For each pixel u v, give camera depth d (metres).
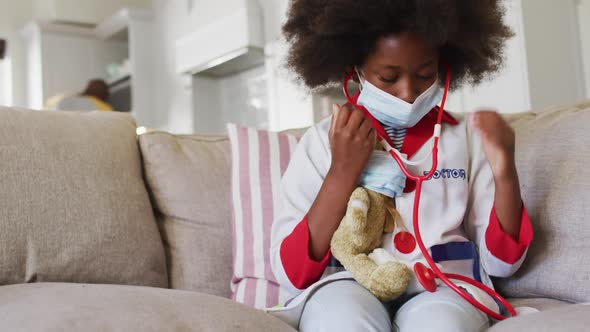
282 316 0.93
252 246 1.24
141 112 4.58
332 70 1.12
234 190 1.31
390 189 0.97
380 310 0.84
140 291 0.88
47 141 1.17
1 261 1.03
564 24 2.61
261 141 1.36
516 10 2.44
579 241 1.01
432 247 0.97
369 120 0.99
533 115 1.35
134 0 5.09
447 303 0.84
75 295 0.84
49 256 1.08
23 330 0.72
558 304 1.00
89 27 5.03
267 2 3.47
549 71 2.51
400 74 0.97
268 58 3.44
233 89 4.14
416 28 0.94
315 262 0.95
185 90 4.21
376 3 0.94
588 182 1.02
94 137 1.25
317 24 1.05
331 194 0.96
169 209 1.32
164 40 4.54
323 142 1.10
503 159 0.94
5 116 1.16
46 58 4.86
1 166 1.09
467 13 1.03
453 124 1.09
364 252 0.94
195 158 1.37
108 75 5.02
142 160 1.37
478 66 1.14
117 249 1.15
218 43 3.65
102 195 1.18
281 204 1.26
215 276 1.28
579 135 1.08
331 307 0.84
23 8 5.19
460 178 1.03
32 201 1.09
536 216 1.08
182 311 0.81
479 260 1.01
